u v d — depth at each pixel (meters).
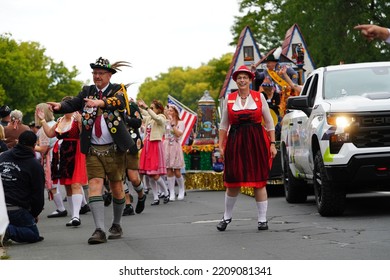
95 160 8.53
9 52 79.56
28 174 8.92
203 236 8.78
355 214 10.63
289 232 8.81
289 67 16.44
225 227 9.30
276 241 8.07
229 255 7.24
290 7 39.81
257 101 9.22
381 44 35.34
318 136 10.35
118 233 8.95
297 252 7.25
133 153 12.12
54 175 12.00
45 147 12.96
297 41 23.56
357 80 11.13
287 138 13.16
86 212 13.23
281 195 15.51
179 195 15.90
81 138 8.54
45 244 8.72
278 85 15.62
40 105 13.18
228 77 24.75
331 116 10.13
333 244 7.66
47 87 93.56
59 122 11.26
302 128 11.78
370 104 9.99
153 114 14.77
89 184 8.59
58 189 12.95
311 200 13.83
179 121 15.94
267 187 16.23
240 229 9.36
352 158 9.87
